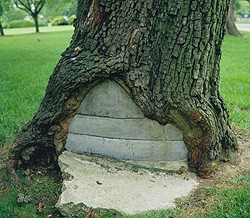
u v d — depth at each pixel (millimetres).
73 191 3482
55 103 3932
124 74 3648
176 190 3572
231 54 13586
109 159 3965
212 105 3727
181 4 3346
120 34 3611
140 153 3918
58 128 4039
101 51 3721
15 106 6555
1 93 7539
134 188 3568
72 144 4109
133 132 3869
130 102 3785
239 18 54406
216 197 3449
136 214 3223
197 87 3496
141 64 3615
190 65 3445
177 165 3869
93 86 3816
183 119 3646
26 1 37125
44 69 10719
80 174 3738
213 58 3641
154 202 3381
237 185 3654
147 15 3492
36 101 6902
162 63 3531
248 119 5656
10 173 4094
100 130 3953
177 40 3418
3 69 10820
